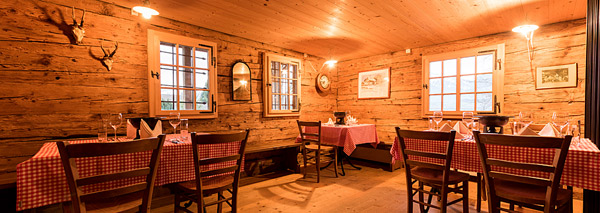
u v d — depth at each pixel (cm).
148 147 140
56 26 247
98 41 269
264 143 409
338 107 552
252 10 289
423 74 431
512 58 351
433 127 290
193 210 251
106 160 163
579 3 262
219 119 367
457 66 397
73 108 255
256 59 415
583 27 302
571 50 309
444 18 310
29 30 235
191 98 341
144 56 298
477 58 379
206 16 308
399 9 285
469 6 274
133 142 133
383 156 429
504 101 356
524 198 158
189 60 355
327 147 399
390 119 476
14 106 229
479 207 239
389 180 352
